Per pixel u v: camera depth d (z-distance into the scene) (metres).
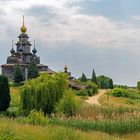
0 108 72.25
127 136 39.38
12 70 176.12
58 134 24.98
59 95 62.84
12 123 30.42
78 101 62.28
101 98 118.06
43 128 27.83
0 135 22.86
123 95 132.38
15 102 82.06
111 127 44.44
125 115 49.75
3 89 72.75
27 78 159.75
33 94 62.41
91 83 148.38
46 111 62.41
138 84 184.75
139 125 45.00
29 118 37.31
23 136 23.39
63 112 58.16
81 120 46.03
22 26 191.62
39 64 185.38
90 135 27.83
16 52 185.00
